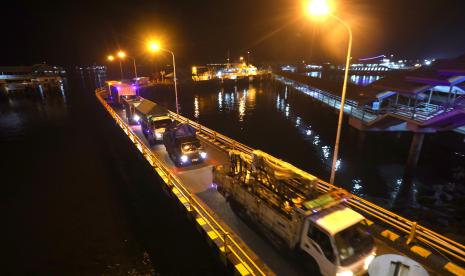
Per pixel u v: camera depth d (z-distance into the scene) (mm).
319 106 52781
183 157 19094
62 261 15430
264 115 52000
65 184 25000
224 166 15086
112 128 41062
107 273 14539
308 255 9812
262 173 12133
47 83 110812
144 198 21844
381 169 28406
